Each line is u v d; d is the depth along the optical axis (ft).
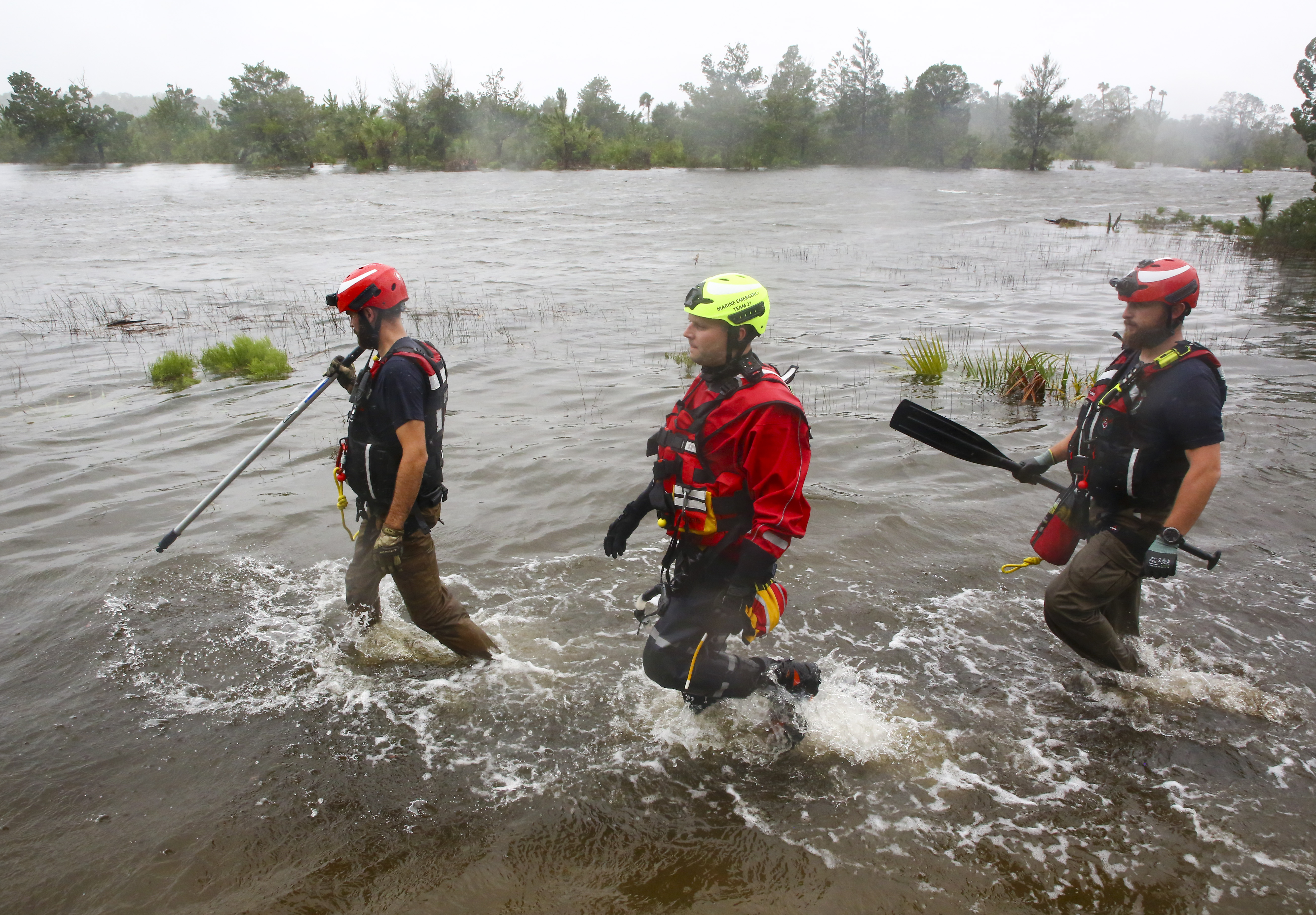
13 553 15.67
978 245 68.08
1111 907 8.20
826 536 16.30
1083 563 11.32
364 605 12.55
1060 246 67.26
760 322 9.09
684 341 33.78
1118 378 11.10
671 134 232.73
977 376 28.40
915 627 13.32
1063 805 9.56
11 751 10.45
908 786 9.87
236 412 24.45
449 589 14.29
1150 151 336.08
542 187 141.90
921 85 225.97
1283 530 16.48
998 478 19.43
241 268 56.54
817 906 8.21
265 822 9.32
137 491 18.58
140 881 8.54
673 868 8.70
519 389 27.02
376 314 11.04
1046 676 12.07
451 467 20.02
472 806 9.57
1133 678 11.85
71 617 13.48
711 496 9.43
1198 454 10.32
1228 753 10.43
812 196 123.54
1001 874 8.61
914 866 8.71
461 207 103.86
